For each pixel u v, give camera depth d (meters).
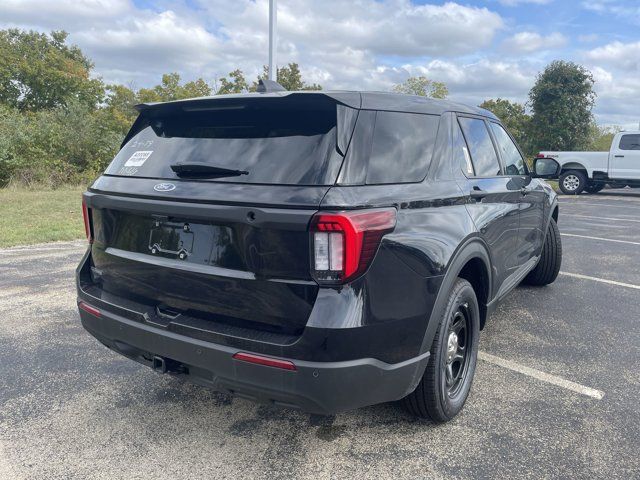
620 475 2.48
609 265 6.98
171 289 2.56
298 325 2.20
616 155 16.98
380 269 2.25
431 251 2.52
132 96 36.88
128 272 2.77
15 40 39.19
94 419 3.01
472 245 2.95
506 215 3.65
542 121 25.92
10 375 3.57
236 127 2.55
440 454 2.66
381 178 2.42
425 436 2.83
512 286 4.19
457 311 2.91
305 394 2.17
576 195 18.20
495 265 3.47
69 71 37.03
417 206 2.55
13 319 4.72
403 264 2.35
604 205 14.88
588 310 4.98
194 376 2.52
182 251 2.49
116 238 2.85
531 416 3.03
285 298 2.19
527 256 4.53
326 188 2.16
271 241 2.18
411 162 2.67
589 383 3.45
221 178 2.38
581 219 11.81
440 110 3.11
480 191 3.25
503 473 2.50
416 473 2.51
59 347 4.07
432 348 2.67
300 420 3.01
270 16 10.12
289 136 2.38
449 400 2.88
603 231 10.00
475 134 3.56
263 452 2.69
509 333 4.36
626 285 5.91
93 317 2.91
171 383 3.48
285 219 2.12
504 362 3.78
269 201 2.17
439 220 2.69
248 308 2.30
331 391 2.16
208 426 2.94
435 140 2.95
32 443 2.76
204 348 2.35
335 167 2.23
